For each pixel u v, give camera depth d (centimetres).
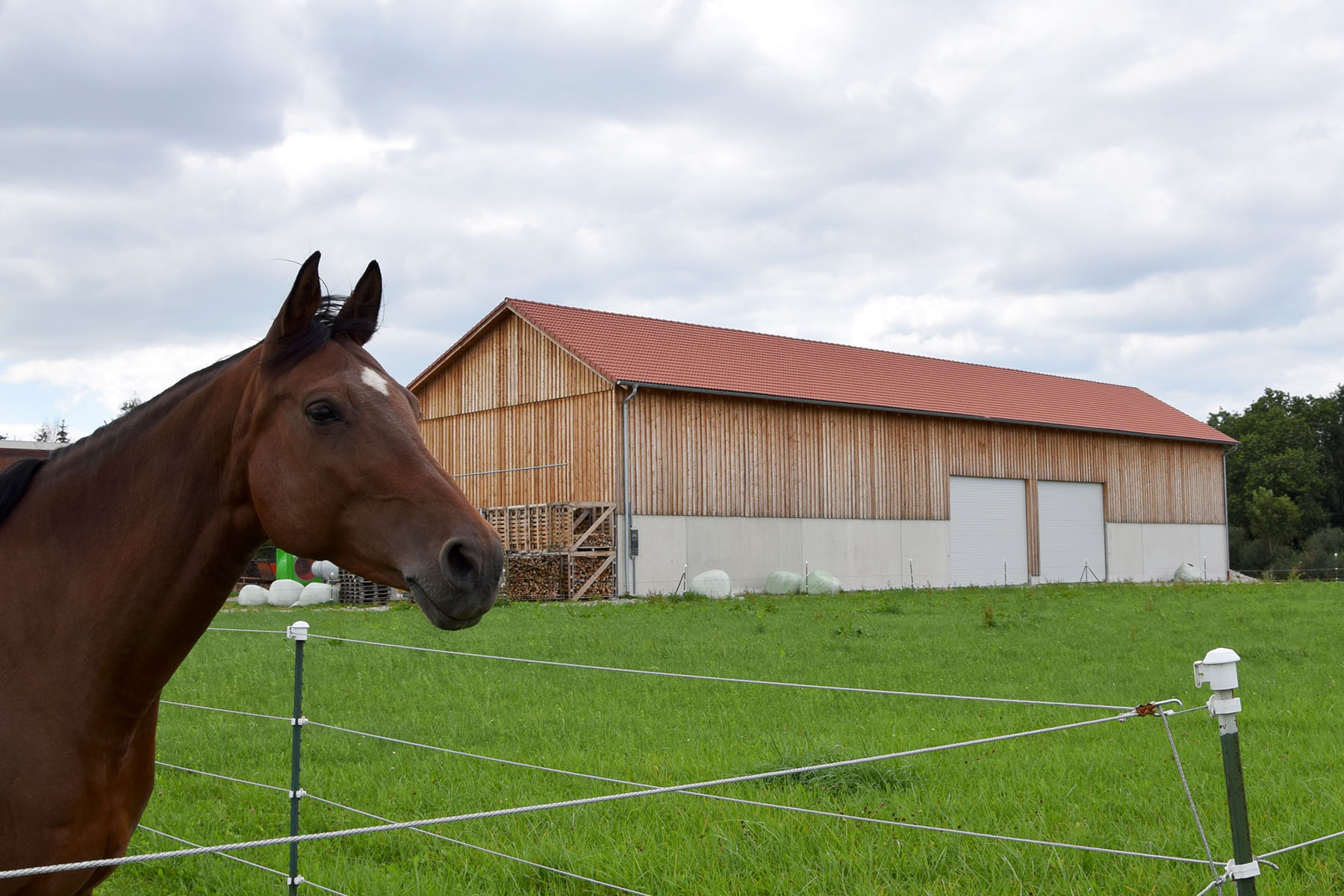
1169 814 573
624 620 1952
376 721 912
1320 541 6128
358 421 270
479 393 3462
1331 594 2728
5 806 262
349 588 3048
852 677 1139
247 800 652
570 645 1460
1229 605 2314
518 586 2878
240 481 285
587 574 2853
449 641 1532
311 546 274
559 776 695
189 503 288
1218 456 4719
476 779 688
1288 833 525
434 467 270
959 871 486
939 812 577
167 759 778
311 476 270
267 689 1101
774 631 1695
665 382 3027
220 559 291
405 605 2712
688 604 2583
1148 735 812
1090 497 4184
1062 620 1906
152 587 284
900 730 834
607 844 539
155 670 288
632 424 2989
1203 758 720
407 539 257
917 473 3644
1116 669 1202
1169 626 1767
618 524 2939
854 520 3459
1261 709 915
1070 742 787
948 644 1463
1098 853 506
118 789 289
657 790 299
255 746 817
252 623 2000
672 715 927
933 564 3659
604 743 798
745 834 538
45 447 2866
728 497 3167
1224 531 4700
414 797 641
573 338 3156
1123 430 4228
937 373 4181
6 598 286
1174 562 4459
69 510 297
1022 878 474
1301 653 1328
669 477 3050
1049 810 586
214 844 563
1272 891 452
